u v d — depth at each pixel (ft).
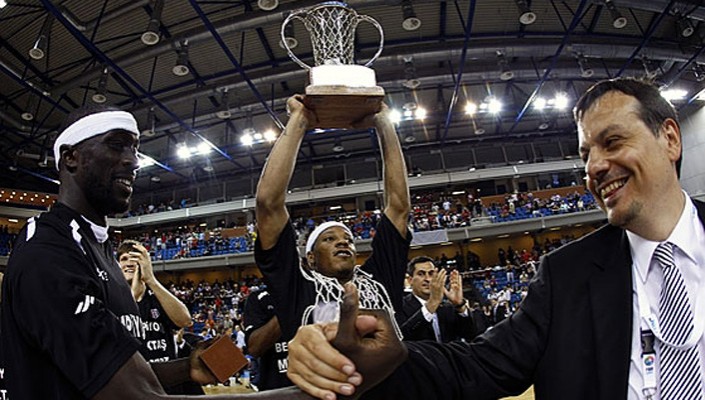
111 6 36.81
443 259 66.69
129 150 4.91
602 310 3.33
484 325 12.71
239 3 39.17
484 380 3.45
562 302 3.51
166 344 9.18
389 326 2.37
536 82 58.03
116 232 78.64
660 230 3.24
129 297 5.05
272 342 7.82
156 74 47.52
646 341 3.15
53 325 3.36
